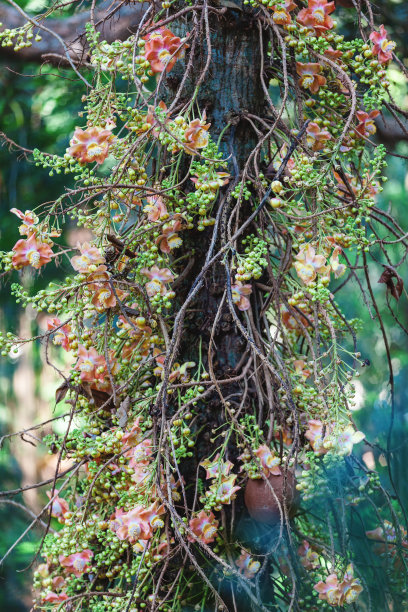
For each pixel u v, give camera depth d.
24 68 7.50
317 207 4.96
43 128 7.95
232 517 5.01
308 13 5.00
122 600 4.90
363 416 6.05
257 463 4.91
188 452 4.97
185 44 4.97
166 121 4.93
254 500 4.98
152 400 5.04
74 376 5.02
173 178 5.01
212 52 5.11
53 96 7.55
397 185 9.93
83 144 4.96
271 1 4.94
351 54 5.04
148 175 5.19
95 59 5.04
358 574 5.02
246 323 5.11
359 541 5.15
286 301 5.15
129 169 4.98
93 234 5.11
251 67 5.14
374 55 5.02
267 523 4.99
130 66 4.99
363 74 5.09
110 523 4.98
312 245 4.95
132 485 4.97
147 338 5.05
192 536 4.79
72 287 4.94
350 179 5.27
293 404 4.86
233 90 5.12
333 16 6.25
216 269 5.10
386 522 5.24
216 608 4.88
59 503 5.18
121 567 5.04
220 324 5.10
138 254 5.00
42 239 4.99
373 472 5.07
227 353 5.11
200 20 4.99
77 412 5.14
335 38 5.03
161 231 5.02
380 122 6.24
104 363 5.01
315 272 4.90
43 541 5.14
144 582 4.98
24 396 11.62
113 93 5.05
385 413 5.84
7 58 6.26
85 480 5.12
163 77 4.98
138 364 5.04
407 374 8.91
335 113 5.09
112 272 4.98
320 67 5.06
